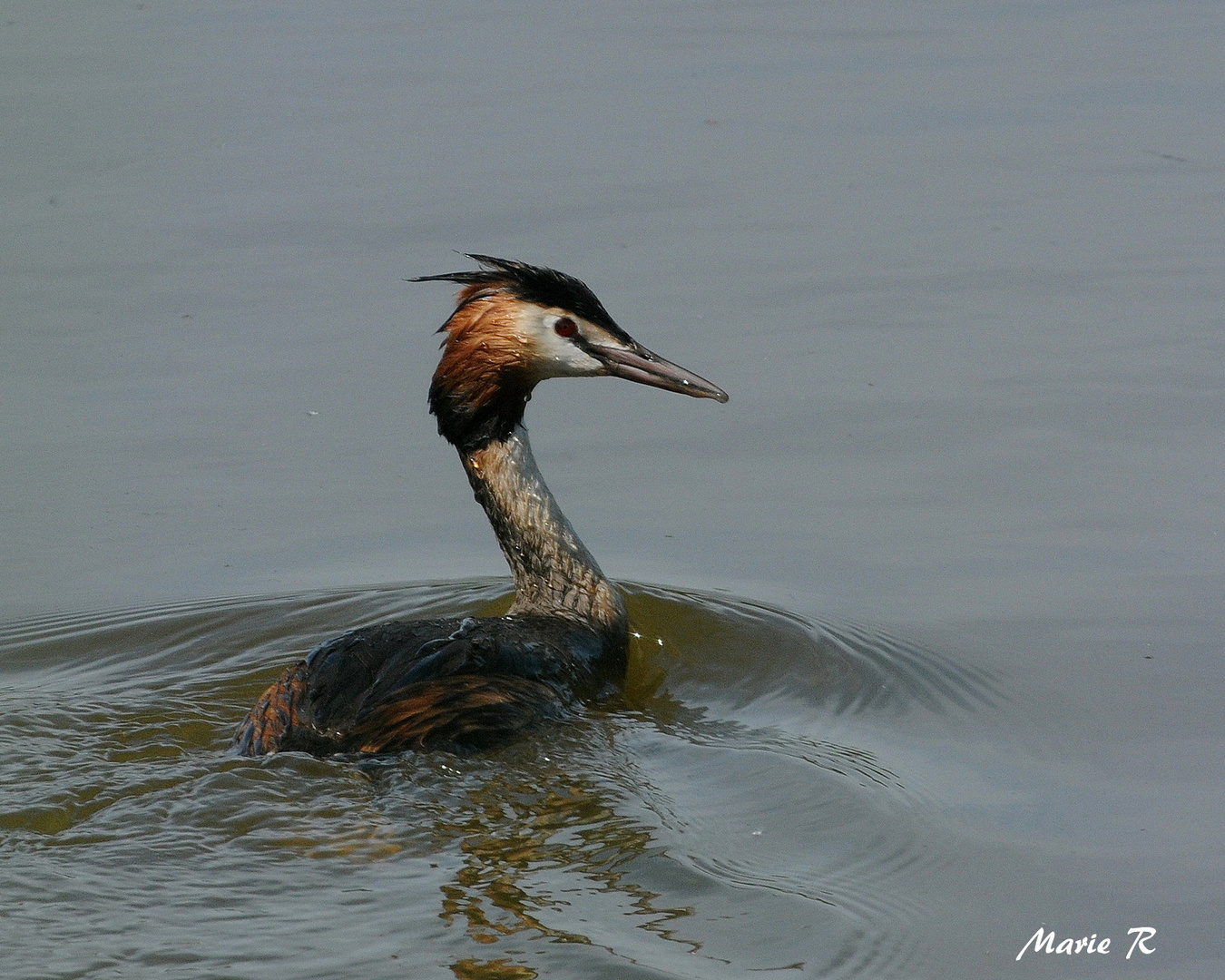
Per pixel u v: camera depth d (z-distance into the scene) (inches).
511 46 1087.6
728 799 394.3
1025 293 729.6
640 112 959.0
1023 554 545.0
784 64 1040.2
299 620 524.1
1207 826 394.3
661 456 630.5
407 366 689.0
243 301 741.3
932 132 920.9
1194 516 557.0
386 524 590.9
